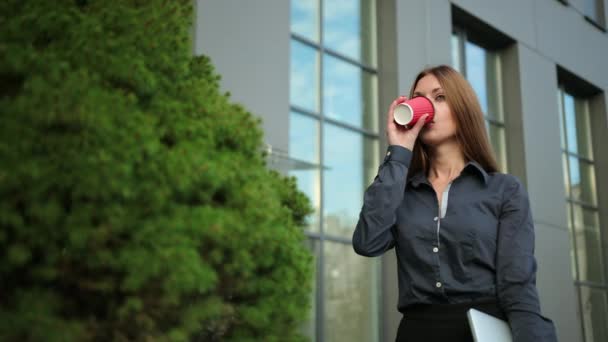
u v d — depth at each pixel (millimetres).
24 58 1582
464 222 1893
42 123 1430
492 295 1839
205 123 1721
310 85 6254
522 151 8312
